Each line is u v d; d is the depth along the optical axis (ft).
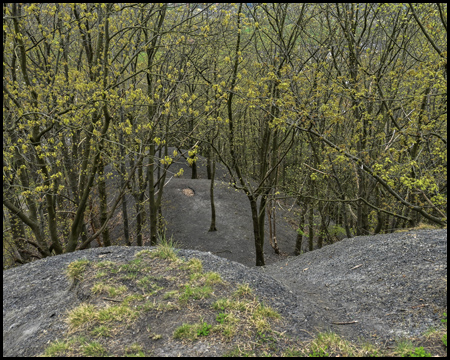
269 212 50.75
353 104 32.60
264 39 42.91
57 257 22.49
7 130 23.80
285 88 26.58
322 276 24.67
